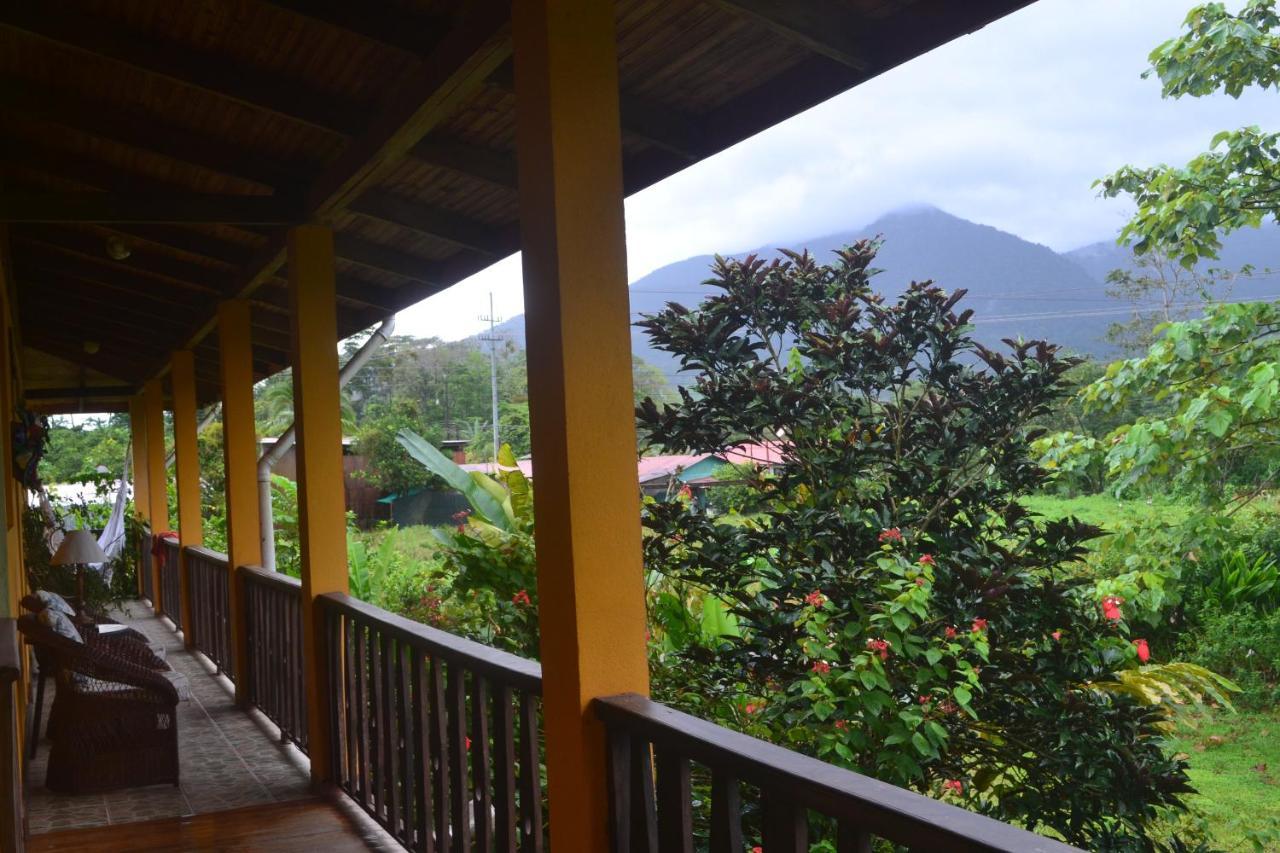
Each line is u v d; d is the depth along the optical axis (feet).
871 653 13.32
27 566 27.68
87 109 14.87
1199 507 17.81
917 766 13.33
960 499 15.85
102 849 12.85
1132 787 13.61
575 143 7.57
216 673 25.53
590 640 7.43
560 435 7.53
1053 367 15.84
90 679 15.56
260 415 109.60
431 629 11.50
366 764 13.83
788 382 16.38
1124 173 18.15
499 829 9.12
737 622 16.84
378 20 10.28
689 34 9.44
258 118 13.94
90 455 93.56
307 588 15.55
